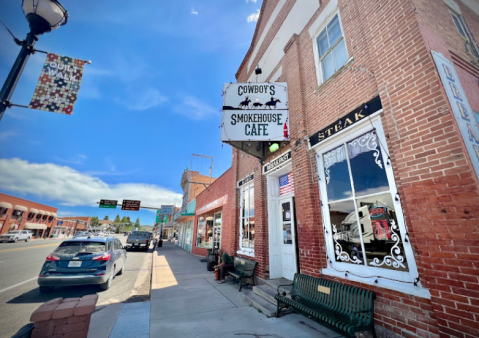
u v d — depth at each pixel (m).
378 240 3.48
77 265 6.23
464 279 2.29
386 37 3.65
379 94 3.61
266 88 6.43
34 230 42.12
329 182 4.61
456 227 2.42
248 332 3.69
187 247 20.73
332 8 5.35
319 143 4.89
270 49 7.82
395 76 3.38
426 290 2.71
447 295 2.41
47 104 3.06
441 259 2.51
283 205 6.96
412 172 2.94
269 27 8.11
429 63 2.99
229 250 9.83
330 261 4.30
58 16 3.13
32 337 2.24
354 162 4.10
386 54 3.60
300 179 5.24
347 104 4.38
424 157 2.84
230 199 10.57
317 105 5.25
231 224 9.49
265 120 6.14
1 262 11.71
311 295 4.07
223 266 7.74
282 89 6.42
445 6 4.45
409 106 3.12
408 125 3.09
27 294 6.23
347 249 4.01
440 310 2.45
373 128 3.78
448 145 2.63
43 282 5.88
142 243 19.84
